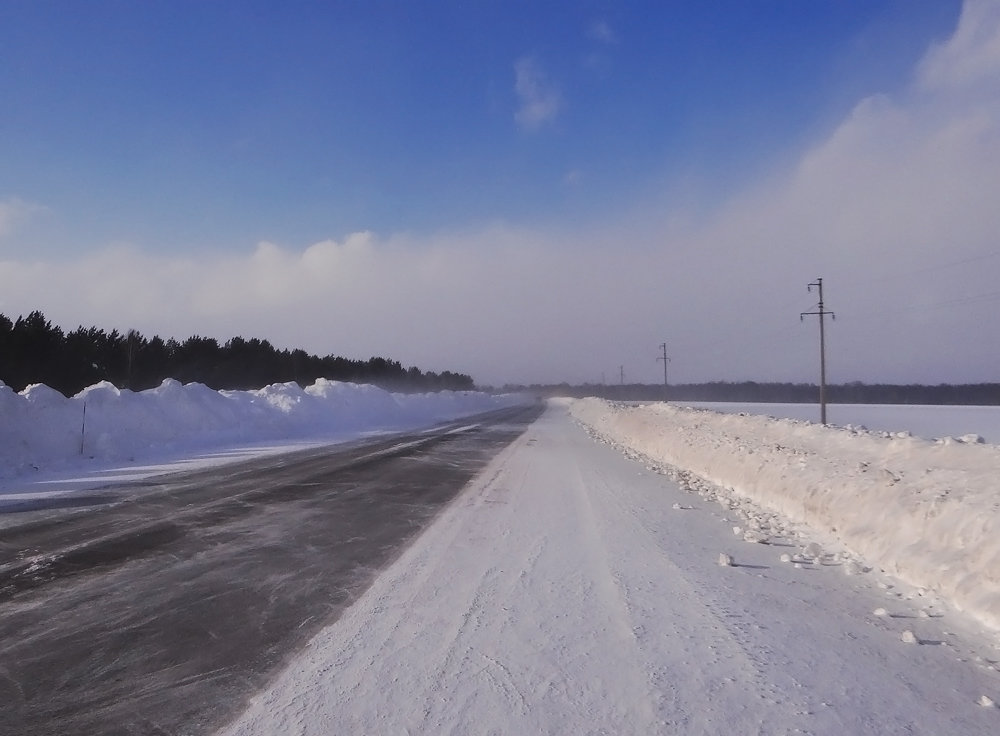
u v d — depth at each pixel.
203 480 14.00
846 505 8.79
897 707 4.09
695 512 11.03
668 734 3.72
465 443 25.25
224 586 6.54
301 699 4.13
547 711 3.98
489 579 6.86
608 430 34.28
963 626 5.52
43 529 8.98
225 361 52.78
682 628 5.44
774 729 3.79
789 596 6.36
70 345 34.97
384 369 92.12
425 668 4.61
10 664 4.65
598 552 8.08
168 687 4.30
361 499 11.92
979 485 7.14
